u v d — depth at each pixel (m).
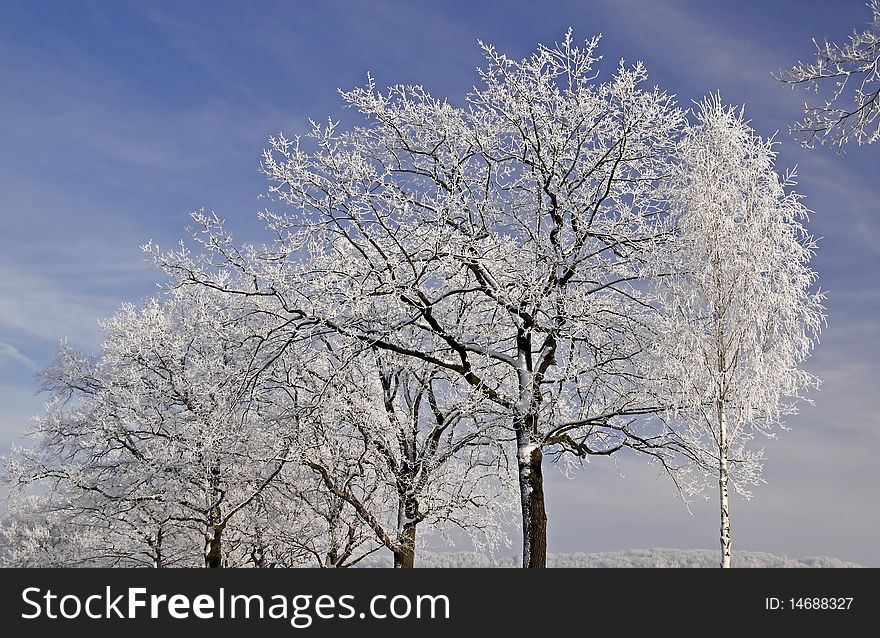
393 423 18.34
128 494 21.09
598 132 14.41
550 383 15.31
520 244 15.88
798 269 13.21
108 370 22.62
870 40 8.19
